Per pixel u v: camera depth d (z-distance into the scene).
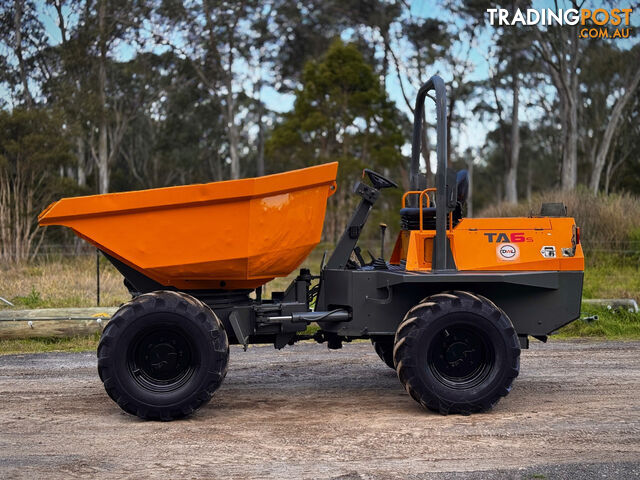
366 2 38.69
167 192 5.71
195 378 5.70
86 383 7.22
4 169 21.88
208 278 6.04
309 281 6.44
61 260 19.44
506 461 4.75
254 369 7.95
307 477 4.46
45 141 23.22
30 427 5.61
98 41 32.97
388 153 32.53
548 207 6.44
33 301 12.06
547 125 51.59
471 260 6.09
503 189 67.50
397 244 7.01
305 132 32.84
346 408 6.19
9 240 19.27
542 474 4.50
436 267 5.97
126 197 5.69
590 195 19.88
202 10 36.75
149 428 5.57
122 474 4.53
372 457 4.84
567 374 7.57
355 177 28.36
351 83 32.16
